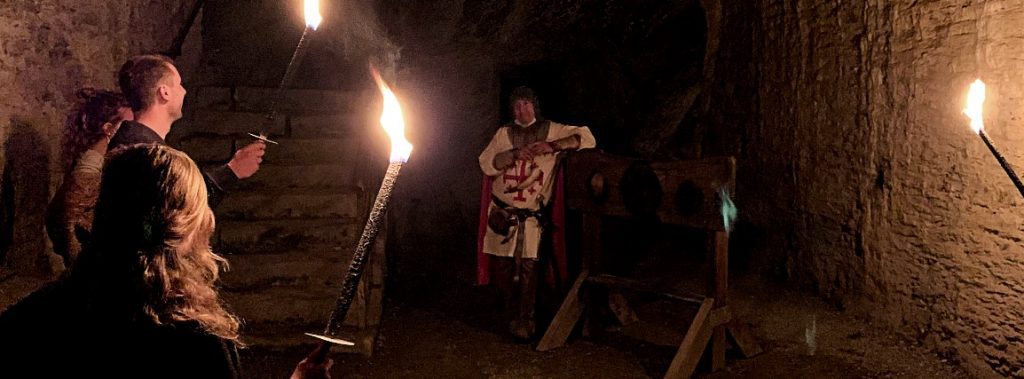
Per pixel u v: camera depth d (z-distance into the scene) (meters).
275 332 4.43
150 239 1.35
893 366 3.86
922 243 3.97
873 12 4.19
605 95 6.62
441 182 6.52
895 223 4.15
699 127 6.15
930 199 3.89
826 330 4.38
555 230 4.77
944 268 3.83
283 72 6.84
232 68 6.75
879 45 4.16
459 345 4.51
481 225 4.84
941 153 3.80
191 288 1.39
